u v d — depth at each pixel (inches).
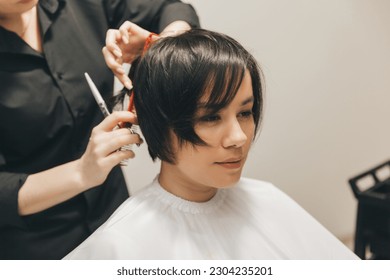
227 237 24.5
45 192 23.7
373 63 58.1
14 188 24.0
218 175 21.6
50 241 30.8
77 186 23.4
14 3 23.1
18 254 30.2
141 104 21.3
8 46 27.0
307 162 57.4
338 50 54.3
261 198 27.8
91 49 31.6
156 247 22.4
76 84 30.0
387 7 55.9
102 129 22.8
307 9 49.9
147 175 45.6
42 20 28.9
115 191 35.0
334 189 61.2
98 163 22.3
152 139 21.8
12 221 25.1
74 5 31.5
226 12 45.0
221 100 19.4
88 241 22.7
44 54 28.7
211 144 20.5
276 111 52.4
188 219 23.9
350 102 58.1
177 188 24.1
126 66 33.8
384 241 42.3
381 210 41.9
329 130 57.6
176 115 19.9
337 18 52.7
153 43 22.2
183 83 19.3
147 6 34.5
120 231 22.4
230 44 20.5
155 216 23.4
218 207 25.5
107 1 33.5
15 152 28.8
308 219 27.9
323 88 54.9
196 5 43.1
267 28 48.1
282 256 25.3
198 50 19.7
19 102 27.2
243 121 21.3
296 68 51.9
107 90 33.0
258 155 53.2
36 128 28.3
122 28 27.7
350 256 27.0
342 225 64.2
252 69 21.3
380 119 62.2
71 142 31.1
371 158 63.7
